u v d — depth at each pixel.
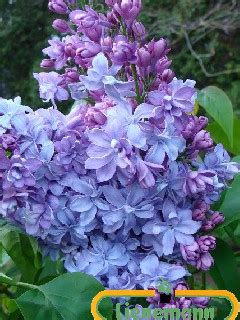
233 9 1.40
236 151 0.29
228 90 1.40
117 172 0.21
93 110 0.21
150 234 0.21
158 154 0.21
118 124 0.21
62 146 0.21
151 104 0.21
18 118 0.21
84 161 0.21
